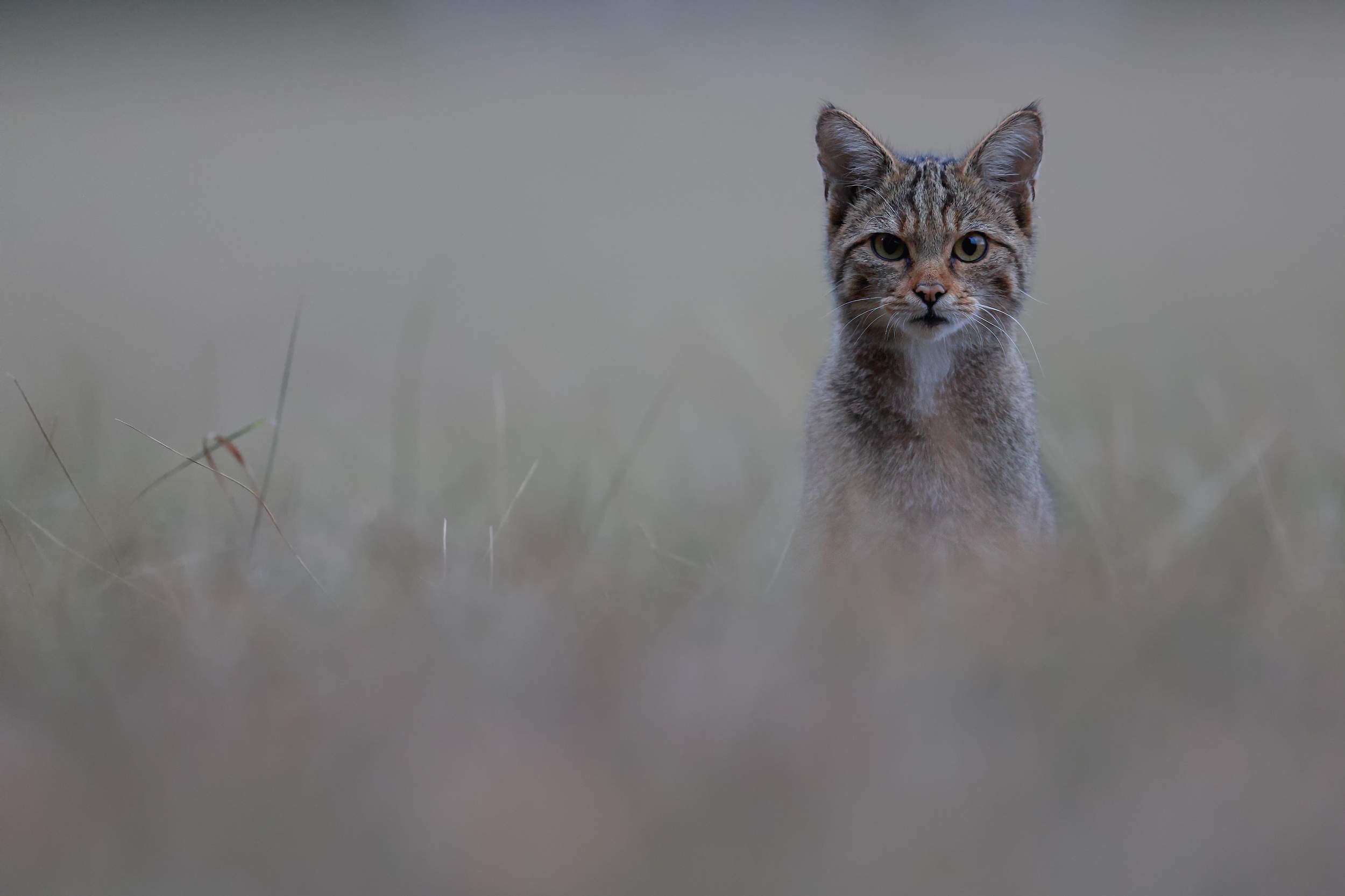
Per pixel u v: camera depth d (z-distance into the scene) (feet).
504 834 17.81
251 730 21.54
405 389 57.62
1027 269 42.70
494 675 23.79
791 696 22.09
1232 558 31.22
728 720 21.24
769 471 50.78
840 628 25.98
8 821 18.57
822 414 40.86
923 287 38.83
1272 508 35.12
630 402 64.95
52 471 43.52
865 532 37.73
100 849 17.72
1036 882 16.47
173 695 23.57
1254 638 24.34
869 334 40.37
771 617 27.43
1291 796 18.12
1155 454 47.60
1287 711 20.71
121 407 65.82
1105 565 31.48
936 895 16.40
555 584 31.86
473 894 16.55
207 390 65.31
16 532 36.65
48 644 27.58
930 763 19.25
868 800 18.30
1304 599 27.58
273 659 25.89
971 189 41.34
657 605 29.53
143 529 38.55
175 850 17.63
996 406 40.16
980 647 24.34
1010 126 41.78
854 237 41.83
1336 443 45.47
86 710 22.90
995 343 40.63
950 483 39.19
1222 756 19.27
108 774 19.85
